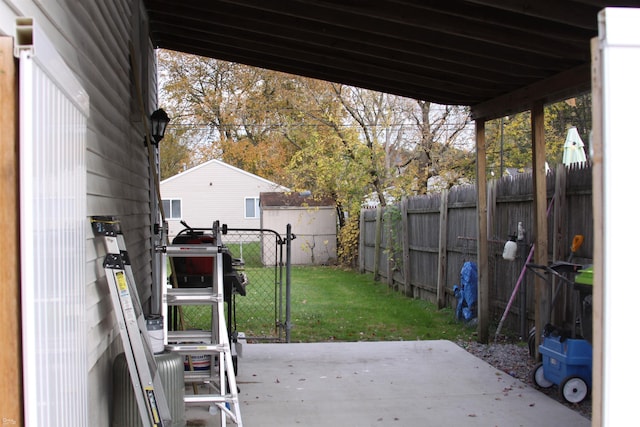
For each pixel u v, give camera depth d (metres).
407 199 10.57
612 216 1.51
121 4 4.56
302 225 17.03
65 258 1.93
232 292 4.87
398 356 6.06
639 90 1.52
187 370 4.26
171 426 2.96
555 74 5.11
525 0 3.71
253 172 26.88
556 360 4.68
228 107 22.97
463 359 5.93
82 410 2.25
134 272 4.89
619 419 1.51
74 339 2.08
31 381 1.48
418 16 4.25
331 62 5.88
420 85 6.05
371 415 4.35
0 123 1.48
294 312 9.12
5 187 1.48
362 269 14.28
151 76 6.84
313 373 5.45
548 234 6.00
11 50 1.49
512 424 4.15
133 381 2.83
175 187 24.50
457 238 8.52
